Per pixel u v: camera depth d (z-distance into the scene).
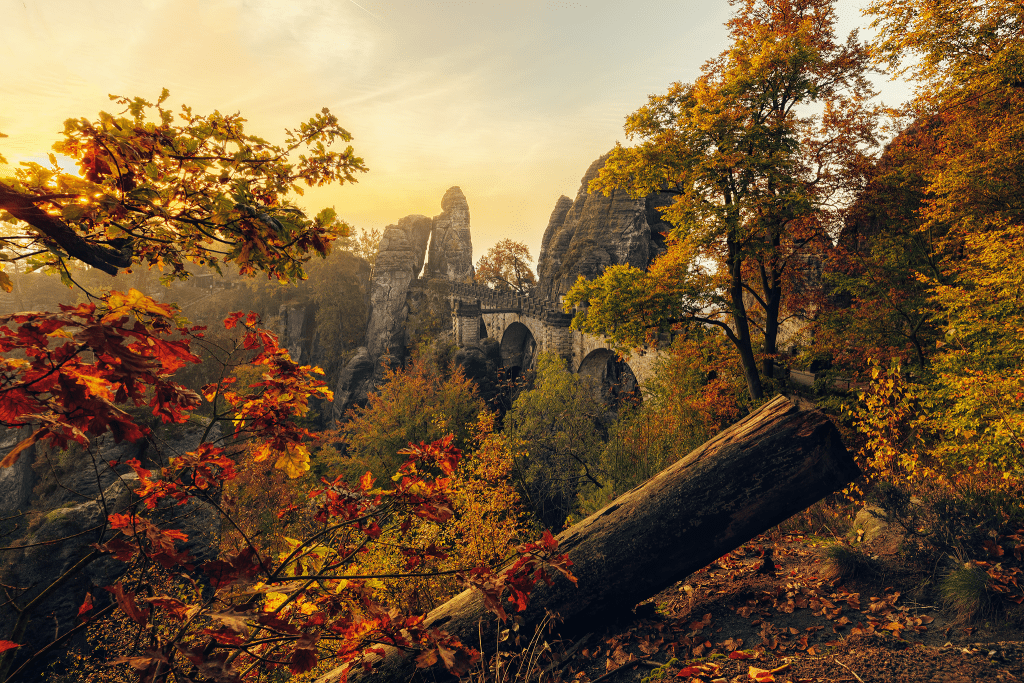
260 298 46.44
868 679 3.02
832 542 4.98
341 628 1.72
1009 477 4.81
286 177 1.95
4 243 1.67
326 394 2.09
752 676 3.16
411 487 2.16
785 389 15.19
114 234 1.80
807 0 13.68
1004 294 7.62
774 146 12.67
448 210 61.59
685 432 14.64
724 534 4.09
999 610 3.46
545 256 51.69
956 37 10.17
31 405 1.12
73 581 8.45
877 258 13.55
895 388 6.46
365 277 55.34
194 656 1.22
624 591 4.03
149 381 1.16
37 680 5.01
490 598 1.86
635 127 14.13
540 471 18.86
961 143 11.41
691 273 14.89
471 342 48.12
